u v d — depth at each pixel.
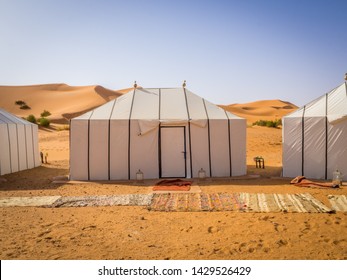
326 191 9.55
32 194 9.62
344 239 5.79
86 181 11.53
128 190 10.09
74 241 5.86
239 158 12.09
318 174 11.36
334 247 5.46
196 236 6.05
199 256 5.18
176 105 12.62
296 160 11.64
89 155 11.76
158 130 11.93
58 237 6.05
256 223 6.68
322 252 5.27
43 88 92.19
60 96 83.12
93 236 6.10
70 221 7.00
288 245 5.57
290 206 7.85
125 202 8.51
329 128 11.20
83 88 91.50
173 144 11.95
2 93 86.00
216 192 9.56
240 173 12.09
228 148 12.02
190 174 11.90
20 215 7.47
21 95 85.38
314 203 8.10
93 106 69.62
